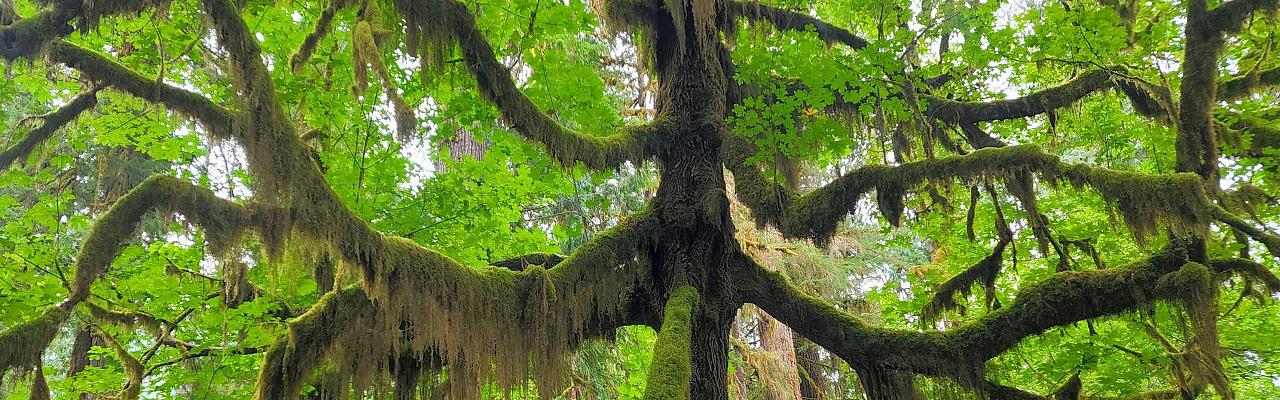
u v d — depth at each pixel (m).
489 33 5.54
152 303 5.13
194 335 5.61
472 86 4.91
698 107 6.10
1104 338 6.37
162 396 5.59
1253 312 6.47
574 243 10.83
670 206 5.73
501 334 4.34
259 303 5.09
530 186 6.39
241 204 3.40
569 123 8.41
